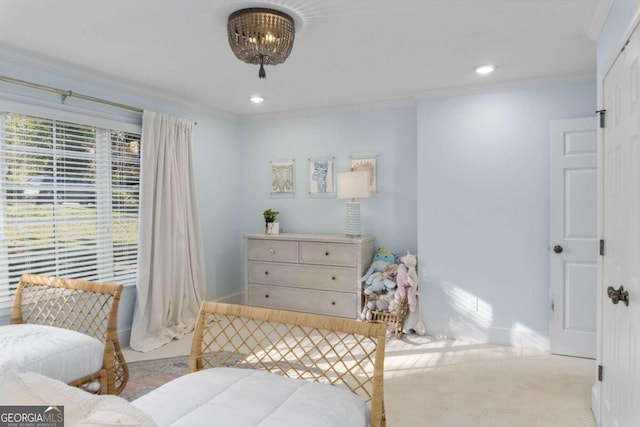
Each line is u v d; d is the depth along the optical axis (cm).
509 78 330
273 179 476
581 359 317
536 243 338
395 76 326
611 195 201
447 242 368
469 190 358
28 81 282
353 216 410
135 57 283
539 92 332
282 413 133
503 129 345
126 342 354
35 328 232
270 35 210
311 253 412
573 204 319
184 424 125
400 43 257
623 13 178
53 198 304
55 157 304
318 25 230
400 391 267
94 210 333
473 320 361
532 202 338
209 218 447
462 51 272
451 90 359
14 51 267
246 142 490
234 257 486
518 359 318
